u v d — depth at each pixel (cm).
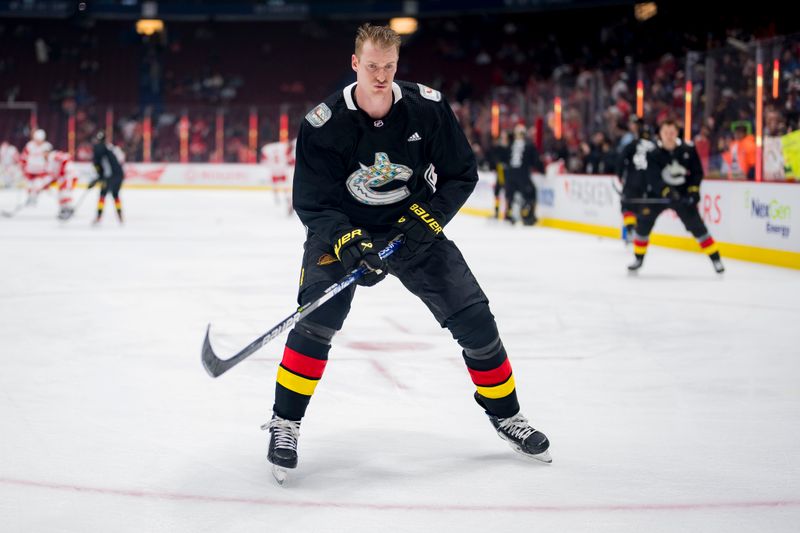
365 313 631
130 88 3089
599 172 1446
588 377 446
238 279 819
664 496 277
